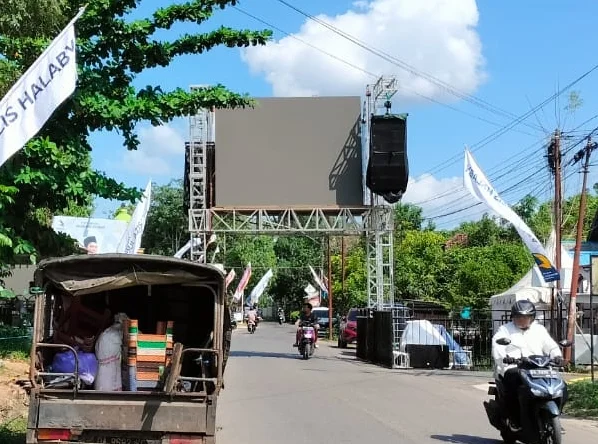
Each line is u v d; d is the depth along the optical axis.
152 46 11.05
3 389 11.90
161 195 58.50
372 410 12.49
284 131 26.23
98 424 7.00
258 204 25.92
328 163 26.14
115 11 10.75
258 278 73.62
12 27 9.56
